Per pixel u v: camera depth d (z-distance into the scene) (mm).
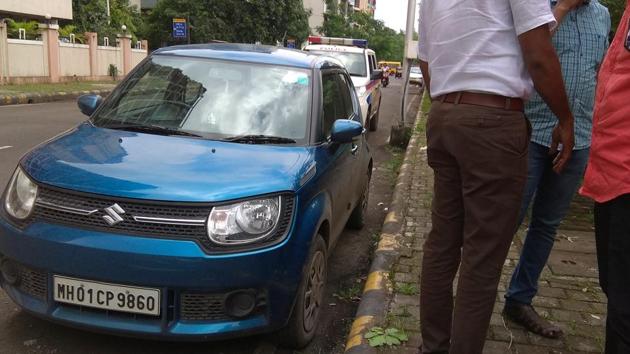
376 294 3789
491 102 2230
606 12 3094
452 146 2320
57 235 2900
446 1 2338
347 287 4449
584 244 4762
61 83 23594
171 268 2807
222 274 2842
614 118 2004
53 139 3693
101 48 27750
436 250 2617
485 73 2217
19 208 3084
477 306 2375
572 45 2943
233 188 2994
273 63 4320
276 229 3021
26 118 12805
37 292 3023
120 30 34500
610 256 2076
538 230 3238
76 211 2922
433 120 2402
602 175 2062
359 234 5762
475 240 2357
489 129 2225
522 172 2299
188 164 3209
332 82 4789
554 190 3139
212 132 3766
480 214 2320
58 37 24062
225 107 3941
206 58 4348
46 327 3424
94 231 2879
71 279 2891
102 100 4391
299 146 3732
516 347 3146
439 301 2623
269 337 3416
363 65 12000
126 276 2824
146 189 2922
